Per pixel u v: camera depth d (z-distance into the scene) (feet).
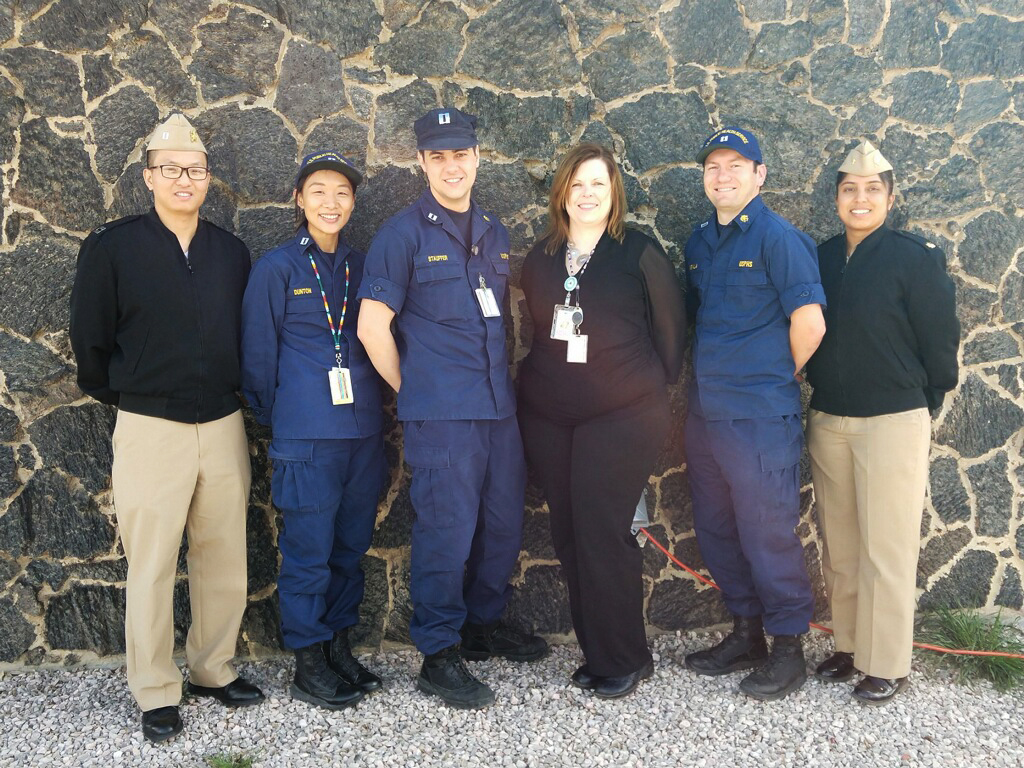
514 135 10.52
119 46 9.90
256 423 10.28
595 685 9.50
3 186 9.81
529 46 10.44
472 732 8.82
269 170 10.23
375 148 10.36
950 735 8.77
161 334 8.46
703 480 9.85
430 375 8.84
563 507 9.36
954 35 10.80
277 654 10.58
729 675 9.95
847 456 9.44
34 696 9.69
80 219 9.98
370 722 9.01
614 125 10.62
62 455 10.13
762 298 9.10
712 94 10.69
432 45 10.33
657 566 11.08
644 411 9.05
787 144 10.77
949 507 11.21
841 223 10.90
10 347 9.93
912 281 8.98
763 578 9.37
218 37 10.04
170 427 8.60
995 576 11.36
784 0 10.64
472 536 9.16
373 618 10.72
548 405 9.21
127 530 8.66
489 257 9.19
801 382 10.99
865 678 9.45
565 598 11.00
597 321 8.95
